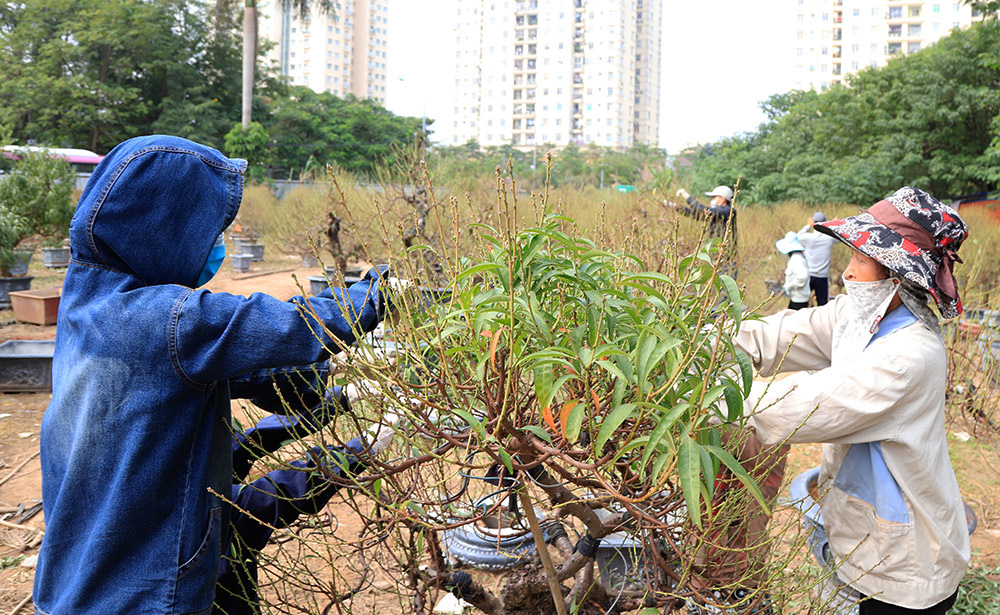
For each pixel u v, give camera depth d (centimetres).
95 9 3853
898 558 166
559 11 14288
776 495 183
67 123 3688
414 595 179
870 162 2366
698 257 131
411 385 128
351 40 14450
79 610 125
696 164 2781
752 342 200
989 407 422
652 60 16238
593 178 1430
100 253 131
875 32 10581
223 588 160
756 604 154
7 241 880
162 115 3909
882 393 158
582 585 183
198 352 127
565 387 140
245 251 1427
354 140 4775
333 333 132
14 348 556
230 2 4019
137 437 125
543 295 129
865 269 172
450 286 132
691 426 110
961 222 163
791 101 3691
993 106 2270
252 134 2792
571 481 127
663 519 143
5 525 324
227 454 143
